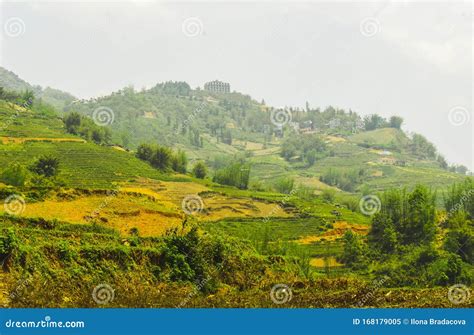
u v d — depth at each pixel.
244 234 68.56
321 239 75.50
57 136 100.62
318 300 38.38
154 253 39.28
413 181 167.50
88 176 82.44
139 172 91.44
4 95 124.19
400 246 70.19
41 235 38.12
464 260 67.56
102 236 40.53
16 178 63.53
